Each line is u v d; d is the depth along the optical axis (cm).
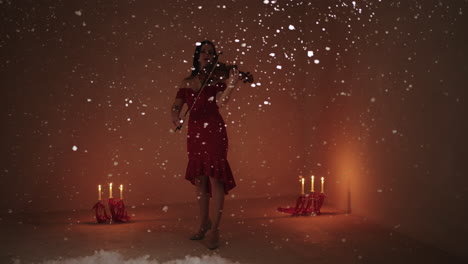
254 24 526
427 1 319
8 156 464
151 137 504
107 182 493
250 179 533
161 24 503
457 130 291
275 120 538
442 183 308
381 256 301
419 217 336
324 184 498
